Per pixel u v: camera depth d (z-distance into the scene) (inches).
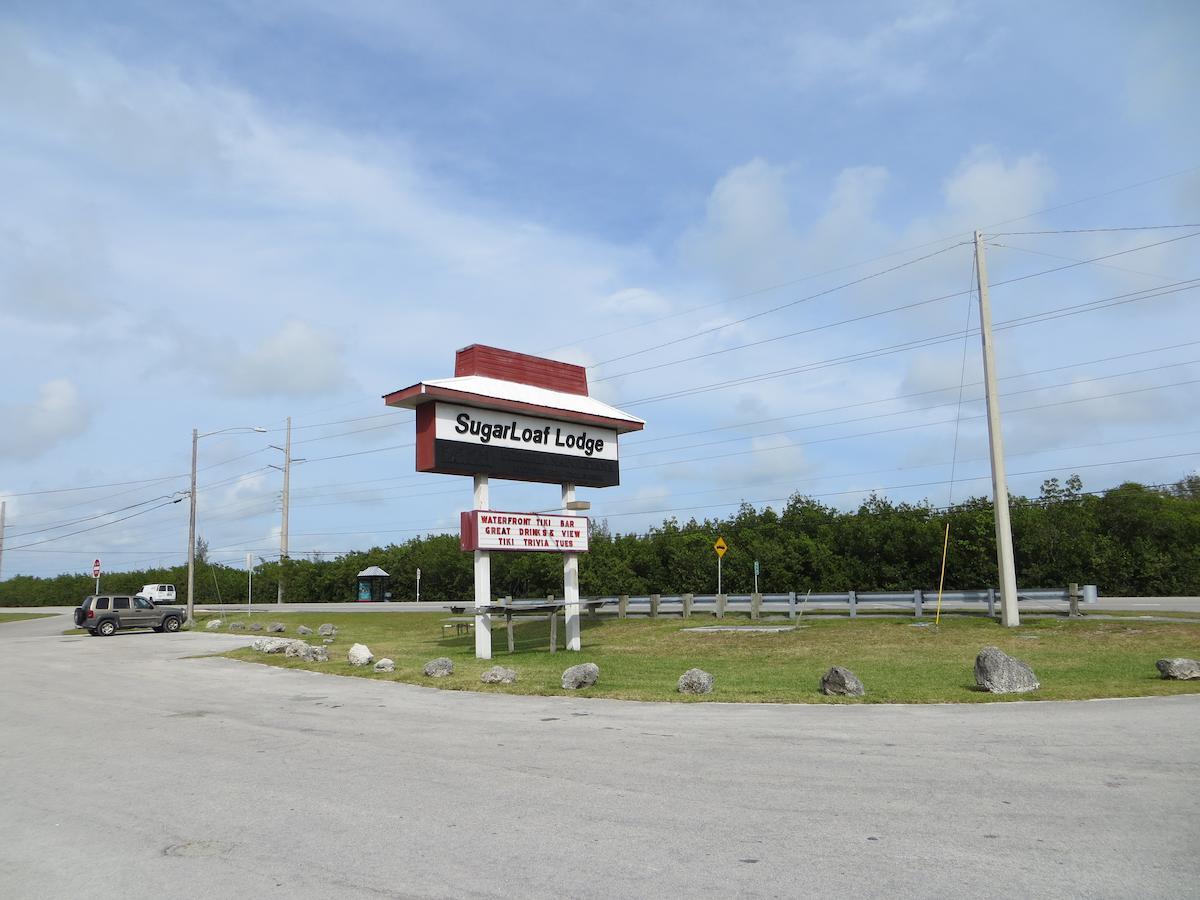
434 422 821.2
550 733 410.6
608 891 200.2
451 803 282.8
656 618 1206.3
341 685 643.5
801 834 240.1
